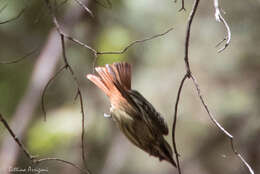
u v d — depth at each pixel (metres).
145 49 13.26
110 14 12.09
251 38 14.19
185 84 14.22
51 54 11.90
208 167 14.66
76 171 12.50
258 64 14.22
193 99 14.28
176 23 13.84
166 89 14.11
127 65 5.66
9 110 12.11
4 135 11.81
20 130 11.96
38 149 12.16
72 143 12.50
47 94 12.26
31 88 12.11
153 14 13.09
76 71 12.23
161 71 14.03
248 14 14.16
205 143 14.67
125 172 13.84
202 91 14.34
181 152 14.69
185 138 14.56
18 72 12.08
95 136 13.07
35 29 11.59
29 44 11.81
